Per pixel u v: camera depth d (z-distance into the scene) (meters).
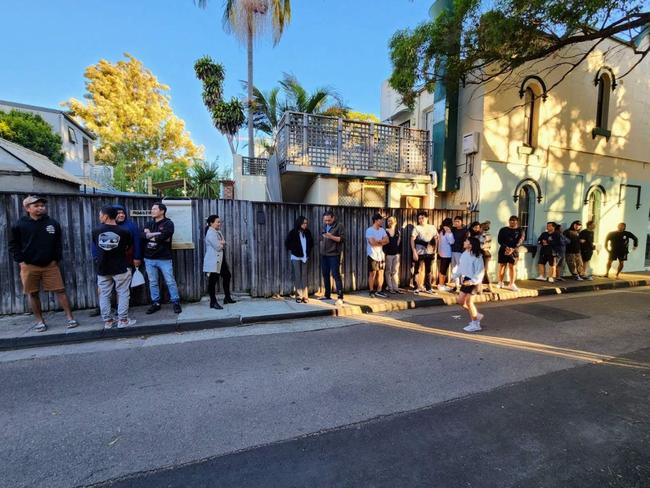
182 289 6.74
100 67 32.53
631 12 5.75
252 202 7.16
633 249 12.40
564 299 8.17
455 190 10.46
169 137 36.53
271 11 14.91
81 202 6.02
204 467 2.43
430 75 8.11
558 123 10.48
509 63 7.20
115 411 3.13
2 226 5.62
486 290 8.52
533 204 10.32
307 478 2.32
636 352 4.73
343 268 8.05
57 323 5.35
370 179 10.56
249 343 4.94
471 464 2.48
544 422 3.03
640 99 12.22
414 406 3.27
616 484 2.30
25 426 2.89
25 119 17.66
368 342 5.03
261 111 19.39
